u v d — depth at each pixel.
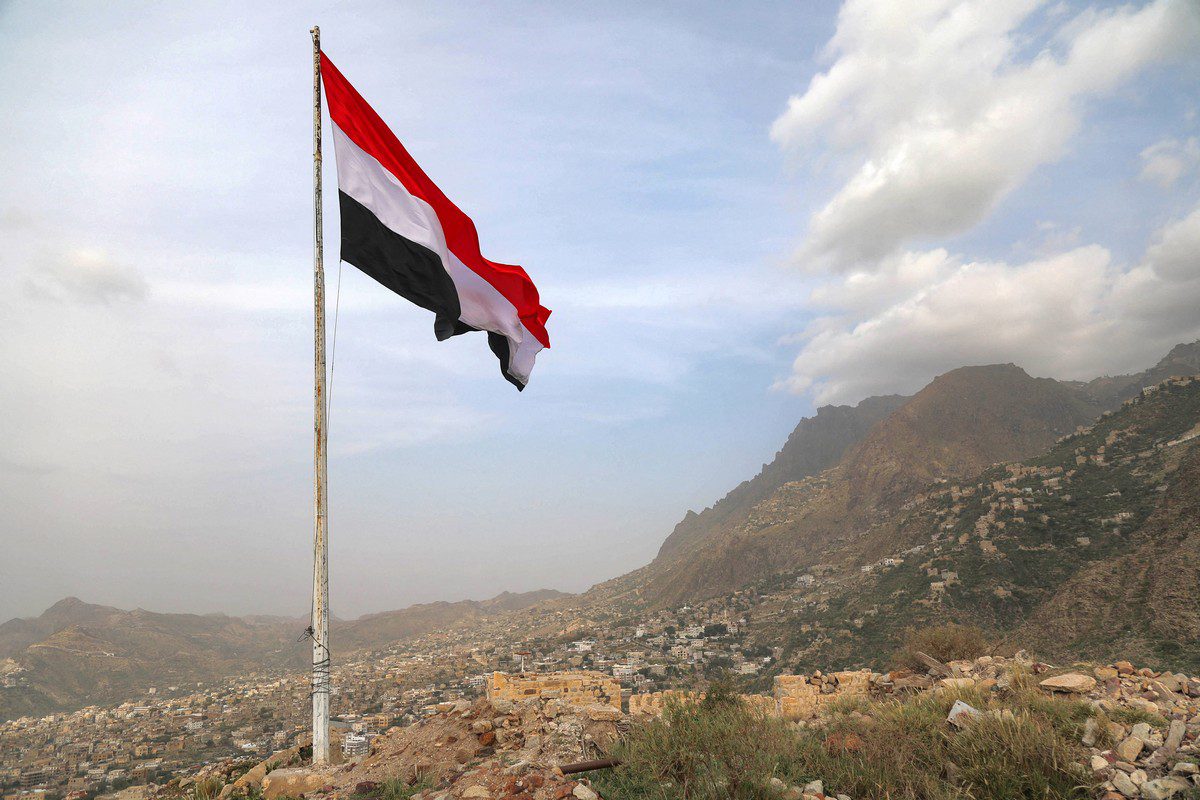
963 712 7.86
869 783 6.78
